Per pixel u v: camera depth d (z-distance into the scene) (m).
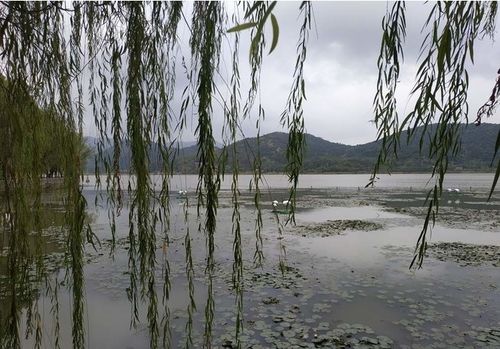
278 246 10.36
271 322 5.09
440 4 1.20
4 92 1.63
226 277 7.09
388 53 1.44
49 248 7.73
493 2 1.32
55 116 1.85
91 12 1.96
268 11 0.69
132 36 1.78
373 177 1.41
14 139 1.64
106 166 1.99
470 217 17.27
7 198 1.70
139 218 1.95
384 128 1.41
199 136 1.74
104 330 4.80
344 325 5.04
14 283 1.76
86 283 6.73
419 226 14.42
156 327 2.08
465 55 1.20
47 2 1.82
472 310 5.67
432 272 7.82
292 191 1.79
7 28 1.61
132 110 1.81
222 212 17.97
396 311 5.60
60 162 1.88
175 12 1.83
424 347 4.48
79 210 1.87
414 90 1.26
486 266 8.34
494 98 1.17
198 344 4.36
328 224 14.83
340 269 7.96
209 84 1.72
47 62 1.80
